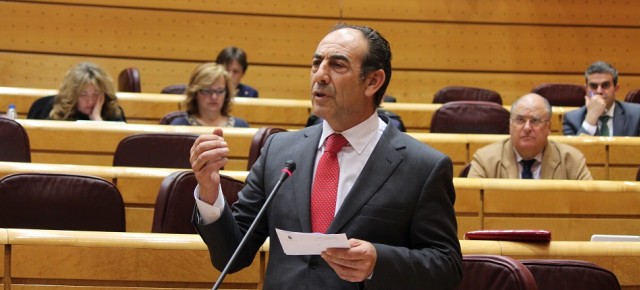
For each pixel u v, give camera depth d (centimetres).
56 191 522
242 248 326
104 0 1288
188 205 518
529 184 640
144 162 686
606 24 1373
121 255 447
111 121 864
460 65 1352
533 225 640
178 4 1304
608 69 968
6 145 680
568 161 732
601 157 846
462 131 906
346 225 337
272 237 348
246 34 1317
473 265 388
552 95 1139
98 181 527
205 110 875
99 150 778
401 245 340
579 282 405
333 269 331
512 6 1359
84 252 445
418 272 320
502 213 640
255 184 361
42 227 519
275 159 360
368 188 340
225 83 879
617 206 647
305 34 1328
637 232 648
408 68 1347
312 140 360
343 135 352
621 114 969
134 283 448
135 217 631
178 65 1304
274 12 1323
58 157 776
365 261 307
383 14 1341
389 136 352
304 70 1328
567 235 643
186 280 451
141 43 1295
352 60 340
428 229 336
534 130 719
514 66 1359
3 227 515
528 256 470
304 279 337
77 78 855
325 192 346
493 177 730
